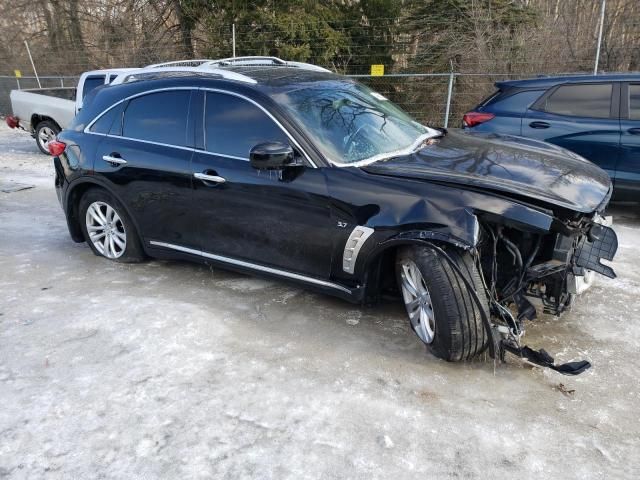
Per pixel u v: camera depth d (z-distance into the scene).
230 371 3.11
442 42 13.38
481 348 3.03
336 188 3.38
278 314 3.82
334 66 15.18
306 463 2.41
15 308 3.94
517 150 3.89
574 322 3.65
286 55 14.58
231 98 3.93
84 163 4.70
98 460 2.44
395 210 3.15
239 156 3.85
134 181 4.40
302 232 3.59
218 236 4.06
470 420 2.68
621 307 3.88
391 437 2.56
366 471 2.36
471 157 3.63
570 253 3.12
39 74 22.06
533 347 3.33
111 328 3.60
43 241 5.59
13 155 11.48
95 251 5.01
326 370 3.11
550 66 11.12
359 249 3.32
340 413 2.73
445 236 2.93
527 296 3.26
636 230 5.81
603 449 2.48
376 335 3.51
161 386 2.97
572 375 2.96
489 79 11.22
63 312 3.86
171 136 4.23
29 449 2.51
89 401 2.85
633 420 2.67
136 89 4.50
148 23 18.89
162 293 4.20
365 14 15.41
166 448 2.51
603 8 9.52
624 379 3.00
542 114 6.21
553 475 2.33
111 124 4.62
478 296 2.89
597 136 5.86
